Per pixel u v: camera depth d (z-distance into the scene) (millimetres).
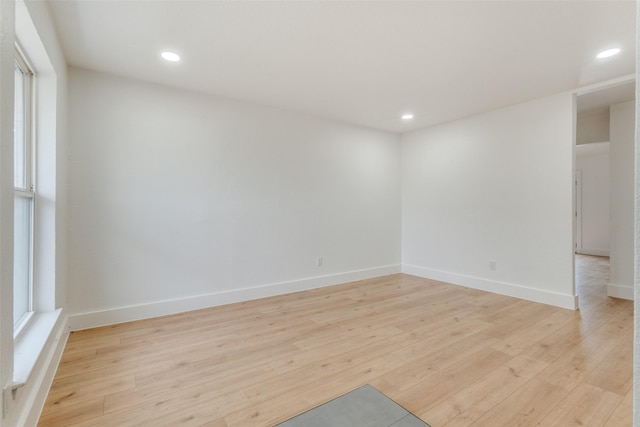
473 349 2498
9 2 1173
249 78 3123
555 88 3375
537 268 3734
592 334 2773
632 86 3295
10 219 1201
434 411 1754
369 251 5020
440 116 4391
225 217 3660
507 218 4012
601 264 6312
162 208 3275
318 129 4430
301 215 4281
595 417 1694
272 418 1701
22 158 2039
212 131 3566
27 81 2107
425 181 5043
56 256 2281
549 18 2127
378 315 3293
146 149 3186
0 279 1102
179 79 3143
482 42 2443
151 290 3223
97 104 2951
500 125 4070
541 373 2137
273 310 3455
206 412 1751
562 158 3521
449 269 4699
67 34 2318
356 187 4859
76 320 2846
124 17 2123
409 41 2428
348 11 2064
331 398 1877
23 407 1435
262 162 3934
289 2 1980
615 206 3955
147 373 2145
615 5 1985
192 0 1955
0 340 1103
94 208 2936
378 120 4605
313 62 2787
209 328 2938
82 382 2025
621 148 3902
